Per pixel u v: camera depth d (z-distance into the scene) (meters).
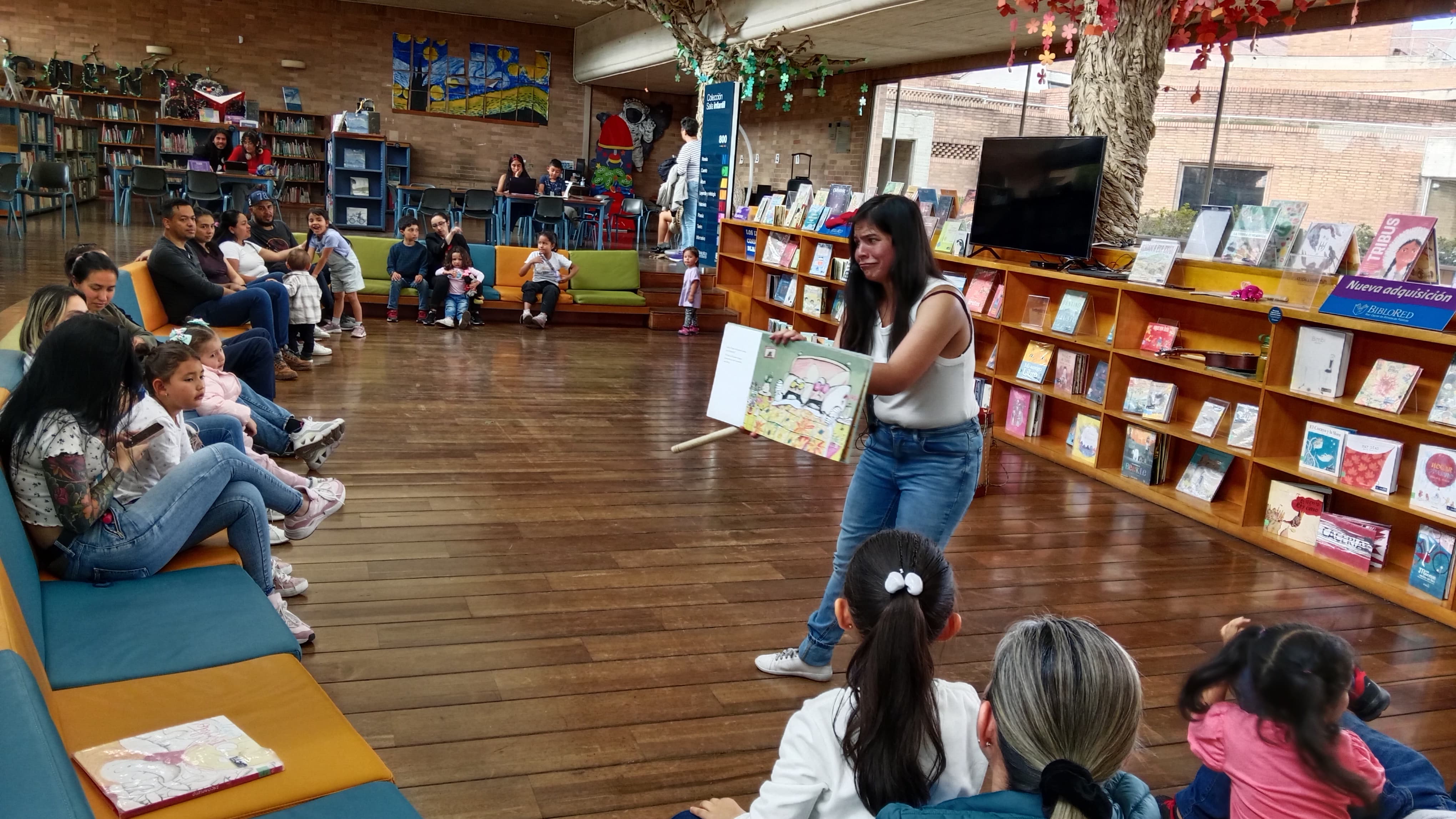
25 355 3.18
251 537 2.75
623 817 2.29
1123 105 6.00
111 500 2.46
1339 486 4.37
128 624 2.24
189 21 16.08
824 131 14.64
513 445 5.42
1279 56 8.35
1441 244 7.16
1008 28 9.59
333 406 5.96
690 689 2.91
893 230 2.40
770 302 9.90
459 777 2.39
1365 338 4.52
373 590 3.43
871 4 9.03
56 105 13.86
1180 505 5.07
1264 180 8.59
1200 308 5.44
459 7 16.70
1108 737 1.27
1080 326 6.10
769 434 2.50
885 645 1.50
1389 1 7.15
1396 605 4.01
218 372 4.17
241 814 1.62
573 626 3.27
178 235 5.97
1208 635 3.60
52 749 1.28
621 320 10.26
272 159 16.44
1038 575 4.08
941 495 2.56
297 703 1.99
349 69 17.00
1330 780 1.55
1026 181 6.35
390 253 9.28
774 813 1.52
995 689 1.34
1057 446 6.20
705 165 11.42
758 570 3.88
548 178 14.55
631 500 4.63
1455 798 1.86
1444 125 7.12
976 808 1.29
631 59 15.12
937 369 2.47
